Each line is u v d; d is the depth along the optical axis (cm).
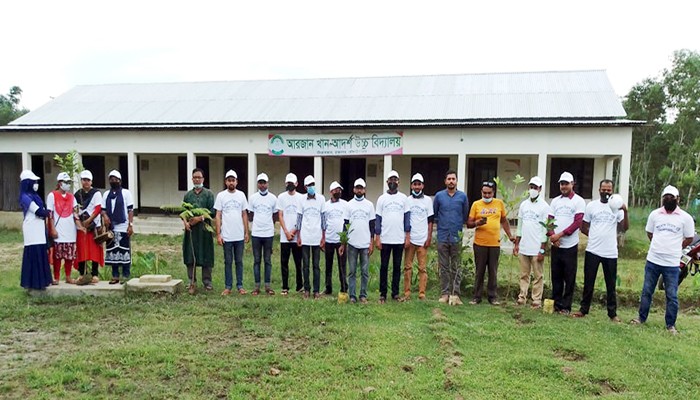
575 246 653
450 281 709
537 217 680
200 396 396
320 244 716
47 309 645
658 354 497
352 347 503
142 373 435
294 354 486
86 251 741
